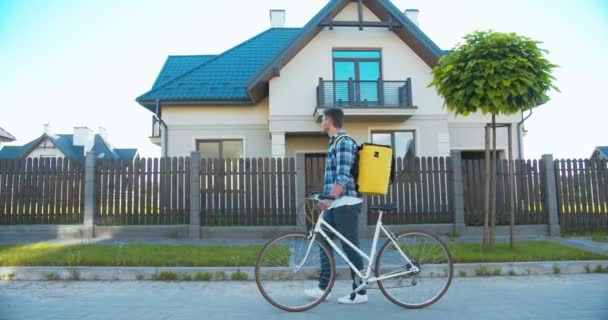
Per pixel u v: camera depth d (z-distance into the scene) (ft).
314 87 43.14
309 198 13.60
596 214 30.66
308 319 12.32
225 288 16.84
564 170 30.78
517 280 18.43
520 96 20.79
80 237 28.68
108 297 15.28
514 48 20.70
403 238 13.94
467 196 30.96
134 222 29.60
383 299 14.71
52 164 29.55
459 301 14.53
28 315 12.82
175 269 18.78
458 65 21.39
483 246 22.95
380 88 42.70
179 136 45.50
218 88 46.09
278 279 14.11
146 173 29.78
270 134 44.80
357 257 13.69
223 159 30.27
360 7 42.19
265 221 29.99
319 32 43.50
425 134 43.45
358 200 13.71
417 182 30.89
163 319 12.44
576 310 13.30
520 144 46.68
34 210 29.30
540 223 30.63
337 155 13.48
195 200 29.40
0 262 19.30
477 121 47.01
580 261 20.38
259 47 53.52
